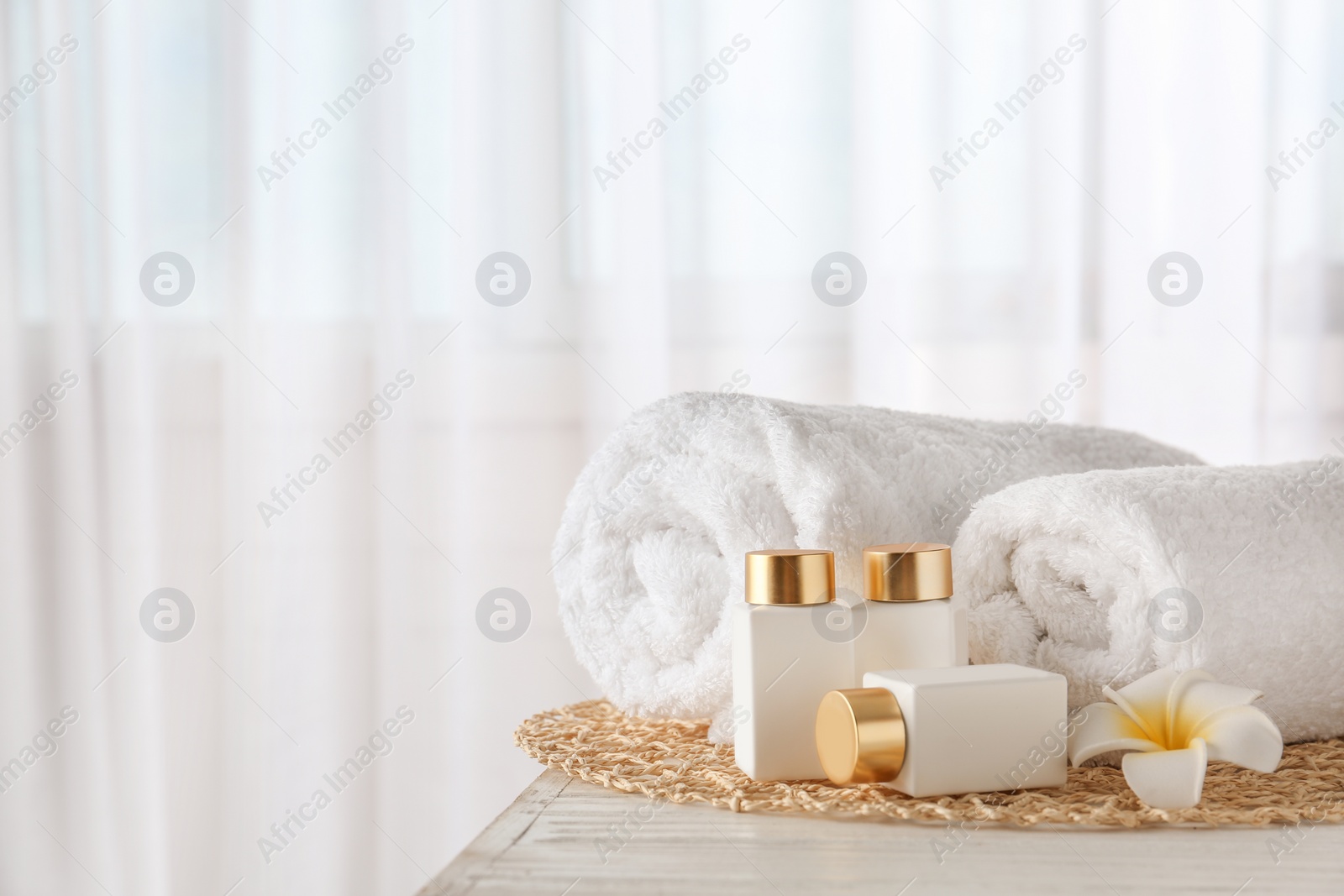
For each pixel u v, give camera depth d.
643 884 0.31
